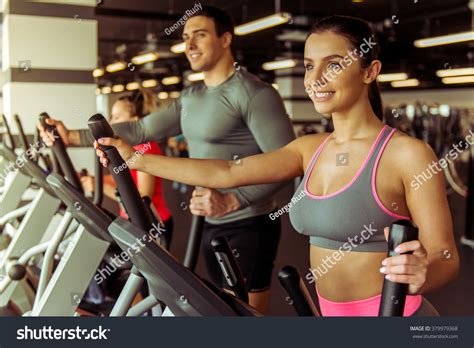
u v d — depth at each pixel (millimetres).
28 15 4289
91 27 4457
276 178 1705
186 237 6438
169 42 12781
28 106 4316
